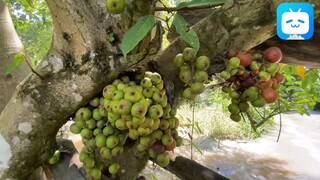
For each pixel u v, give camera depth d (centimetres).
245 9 48
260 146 240
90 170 50
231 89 53
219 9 49
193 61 46
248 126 258
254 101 51
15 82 75
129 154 54
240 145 241
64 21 41
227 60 48
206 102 296
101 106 45
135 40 35
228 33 49
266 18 47
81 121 46
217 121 264
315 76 82
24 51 77
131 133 45
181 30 37
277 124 298
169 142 48
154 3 41
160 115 43
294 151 234
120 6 38
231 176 196
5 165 47
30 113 46
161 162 51
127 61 43
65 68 44
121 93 42
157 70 51
